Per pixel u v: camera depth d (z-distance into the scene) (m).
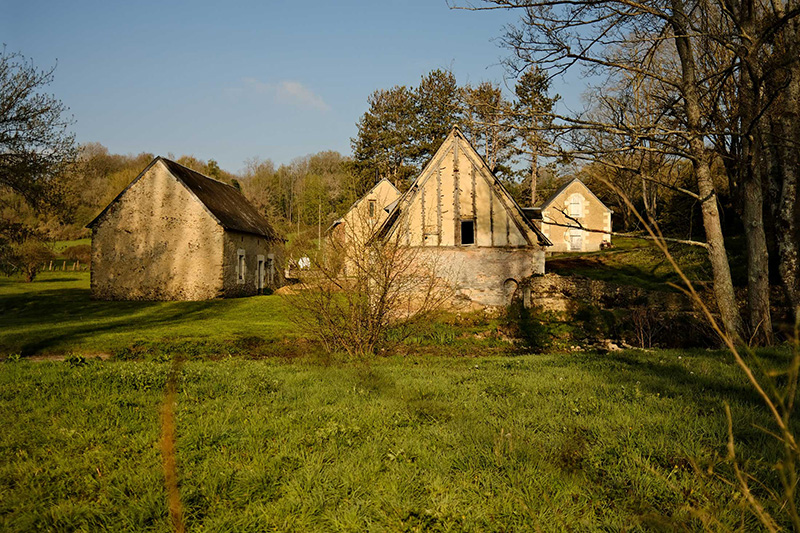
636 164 13.91
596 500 4.33
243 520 4.12
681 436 5.54
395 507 4.26
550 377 8.91
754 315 13.93
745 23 13.11
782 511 3.89
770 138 14.13
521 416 6.35
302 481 4.75
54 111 24.39
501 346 16.59
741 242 26.11
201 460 5.25
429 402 7.13
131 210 30.16
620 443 5.45
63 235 64.75
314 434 5.86
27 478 4.89
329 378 9.04
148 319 22.33
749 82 13.27
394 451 5.35
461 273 21.91
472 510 4.18
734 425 5.88
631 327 17.95
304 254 13.16
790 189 14.61
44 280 47.44
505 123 12.60
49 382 8.20
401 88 49.34
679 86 13.43
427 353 15.10
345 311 13.23
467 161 22.03
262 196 74.00
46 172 24.19
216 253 29.52
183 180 29.89
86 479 4.86
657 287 23.05
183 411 6.73
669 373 9.04
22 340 16.73
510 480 4.64
